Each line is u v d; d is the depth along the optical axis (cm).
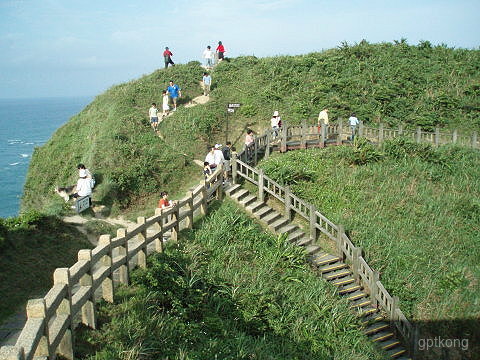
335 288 1220
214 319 860
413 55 3155
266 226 1462
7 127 15100
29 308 520
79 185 1518
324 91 2711
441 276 1356
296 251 1292
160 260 1002
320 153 1959
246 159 1827
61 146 2448
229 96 2764
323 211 1587
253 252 1241
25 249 1017
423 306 1270
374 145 2044
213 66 3259
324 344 977
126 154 1947
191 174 2036
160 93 2727
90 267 696
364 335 1086
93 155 1939
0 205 4712
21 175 6297
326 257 1371
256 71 2997
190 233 1227
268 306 1003
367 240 1417
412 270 1356
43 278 947
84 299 666
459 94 2705
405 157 1928
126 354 655
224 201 1538
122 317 760
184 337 773
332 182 1731
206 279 1007
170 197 1883
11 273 908
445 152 1997
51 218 1212
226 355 760
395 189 1720
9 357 427
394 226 1519
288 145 2066
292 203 1588
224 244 1218
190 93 2797
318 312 1066
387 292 1196
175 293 895
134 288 878
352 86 2725
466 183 1786
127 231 878
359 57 3142
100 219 1550
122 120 2264
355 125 2148
